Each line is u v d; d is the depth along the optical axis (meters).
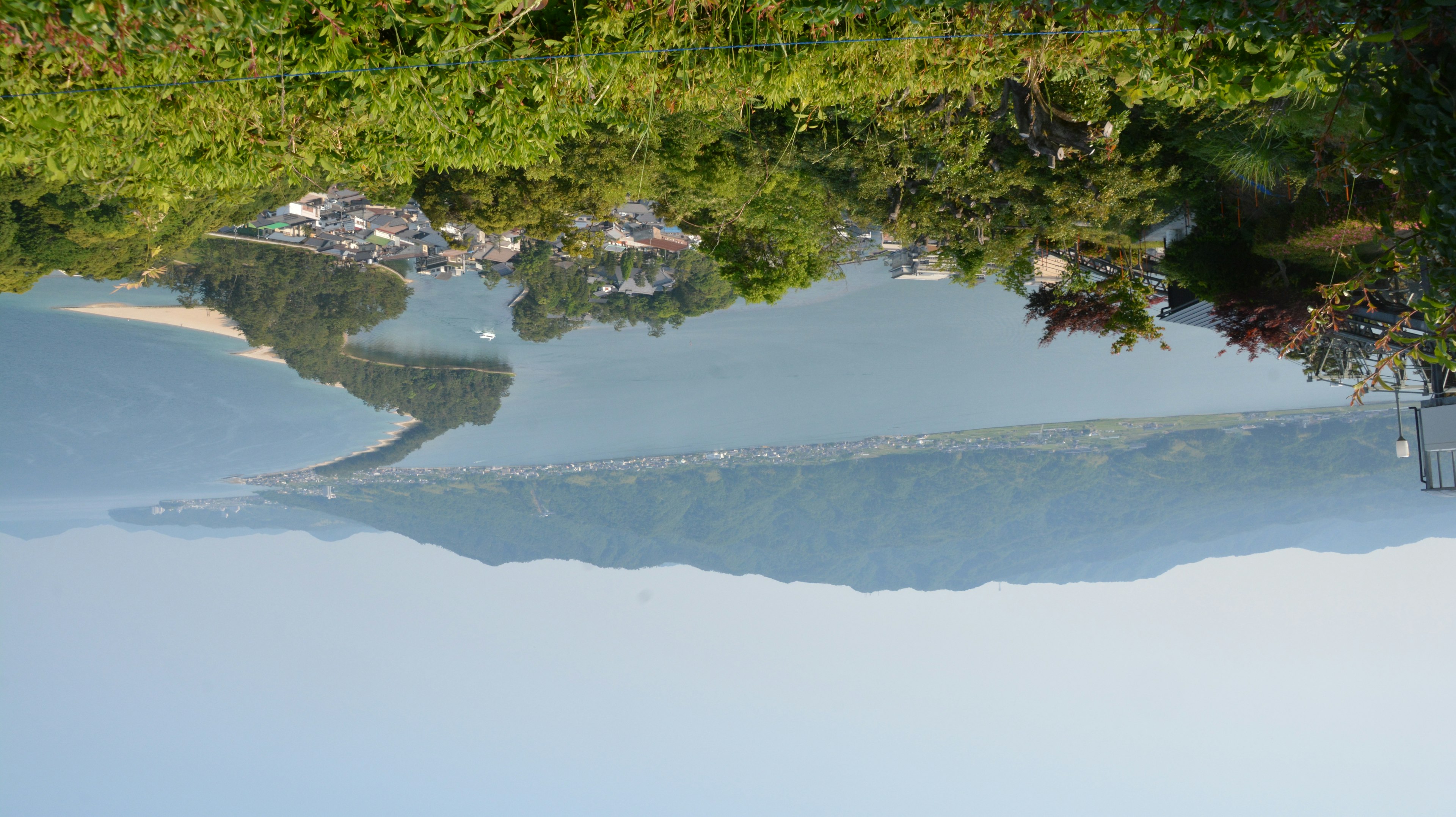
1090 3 7.34
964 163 20.53
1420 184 4.55
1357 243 13.02
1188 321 20.81
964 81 12.36
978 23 11.09
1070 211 20.44
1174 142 19.08
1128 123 20.23
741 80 11.02
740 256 25.50
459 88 8.81
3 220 28.52
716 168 22.42
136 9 6.12
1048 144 20.66
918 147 21.23
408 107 8.92
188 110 8.42
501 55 9.04
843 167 22.78
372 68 8.34
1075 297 22.03
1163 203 20.14
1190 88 8.54
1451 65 4.19
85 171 8.55
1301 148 13.28
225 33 6.90
